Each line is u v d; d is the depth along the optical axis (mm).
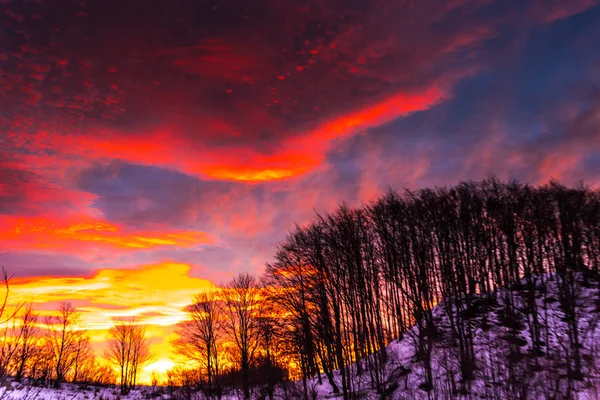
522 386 28281
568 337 36062
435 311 47562
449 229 50594
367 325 47844
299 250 47750
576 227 48312
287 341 42688
